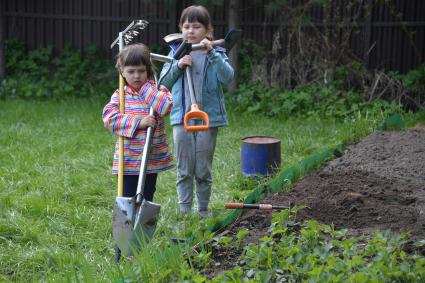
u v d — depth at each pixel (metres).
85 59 14.31
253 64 13.46
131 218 4.87
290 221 5.19
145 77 5.36
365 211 5.57
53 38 14.77
